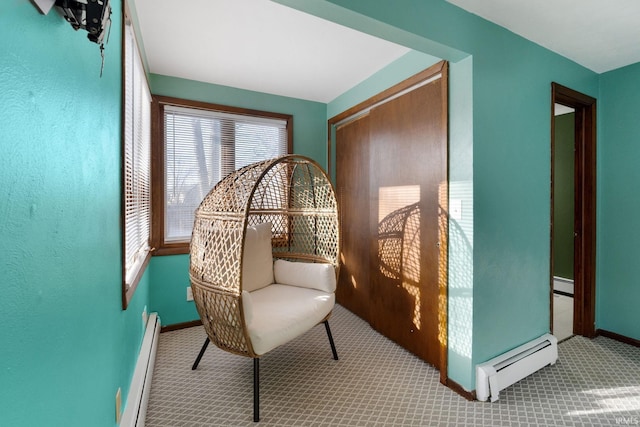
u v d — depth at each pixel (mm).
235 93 3055
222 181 2061
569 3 1664
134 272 1770
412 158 2279
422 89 2178
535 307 2135
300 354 2348
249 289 2361
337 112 3344
